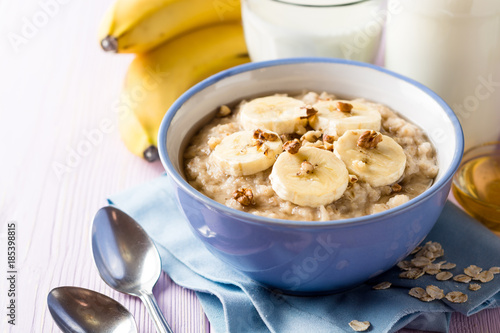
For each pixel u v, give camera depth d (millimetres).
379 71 445
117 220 436
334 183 386
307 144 413
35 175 503
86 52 624
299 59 455
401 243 381
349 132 408
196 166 416
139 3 512
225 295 399
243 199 390
